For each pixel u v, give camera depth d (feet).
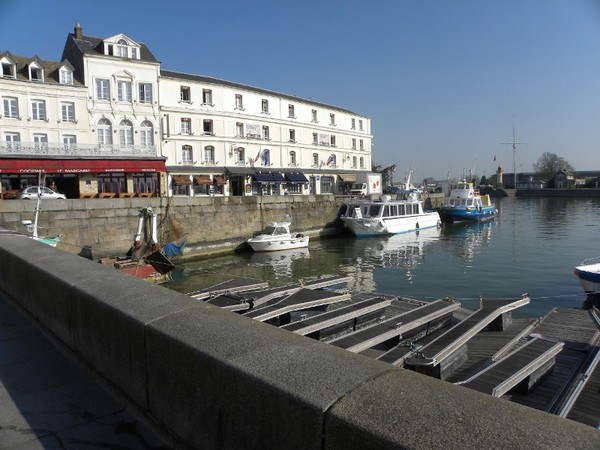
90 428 8.84
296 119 191.21
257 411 6.06
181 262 105.60
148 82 139.33
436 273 86.84
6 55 114.83
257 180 167.02
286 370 6.17
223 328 8.00
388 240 142.10
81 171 116.67
